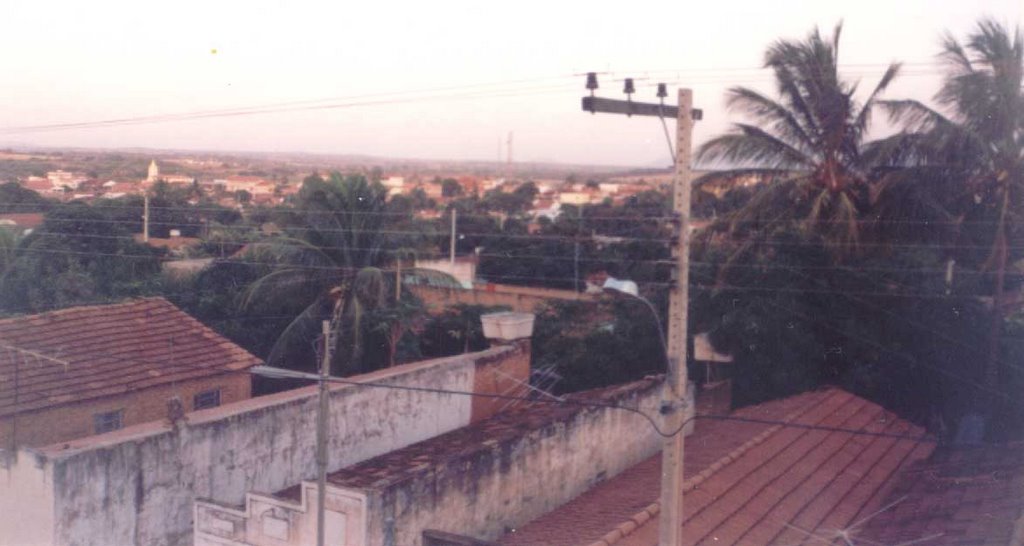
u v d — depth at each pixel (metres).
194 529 12.02
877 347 21.30
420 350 30.38
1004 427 21.19
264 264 28.70
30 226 33.38
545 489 13.59
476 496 12.12
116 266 29.59
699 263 22.41
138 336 19.27
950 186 21.19
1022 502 12.88
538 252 40.03
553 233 41.62
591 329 27.19
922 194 21.16
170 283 29.70
